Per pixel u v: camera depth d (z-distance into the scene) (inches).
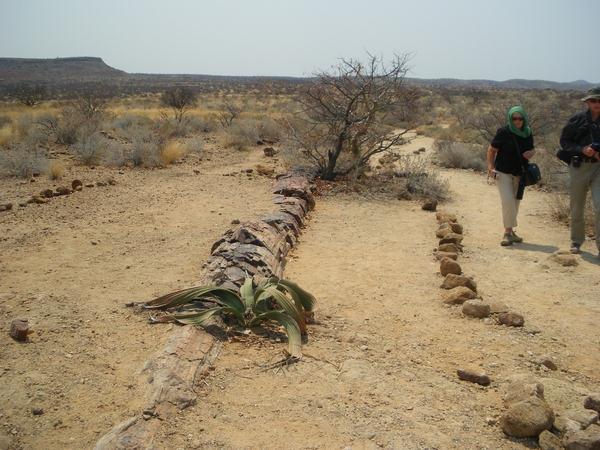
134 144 585.9
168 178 467.8
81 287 201.8
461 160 587.2
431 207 366.0
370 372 147.0
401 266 246.2
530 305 203.0
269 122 913.5
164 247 258.4
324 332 173.2
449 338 173.5
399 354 160.7
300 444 114.9
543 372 153.4
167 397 127.1
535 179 275.1
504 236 287.6
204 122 980.6
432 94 2440.9
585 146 250.4
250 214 328.8
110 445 107.4
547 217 347.6
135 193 394.3
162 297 179.2
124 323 169.3
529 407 122.0
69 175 472.4
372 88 448.8
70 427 117.0
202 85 4143.7
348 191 422.0
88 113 970.7
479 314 189.9
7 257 237.5
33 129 725.9
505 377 149.3
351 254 263.7
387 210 365.4
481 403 135.9
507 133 279.4
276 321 178.5
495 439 120.7
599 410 128.0
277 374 143.2
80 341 156.0
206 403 128.4
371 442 116.6
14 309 177.8
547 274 237.5
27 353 147.6
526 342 171.8
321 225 322.7
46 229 286.8
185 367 140.3
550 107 799.1
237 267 201.0
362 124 445.7
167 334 161.3
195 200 371.2
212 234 282.7
